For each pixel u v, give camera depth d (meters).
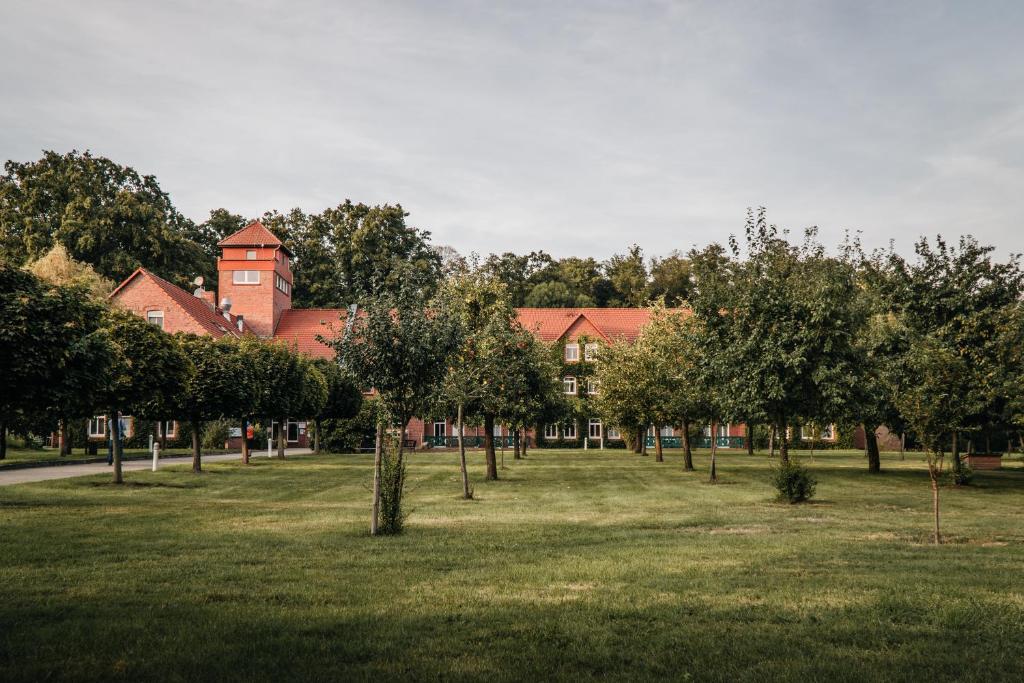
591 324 66.88
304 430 66.38
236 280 67.94
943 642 7.14
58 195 64.25
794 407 23.03
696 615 8.14
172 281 68.31
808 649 6.94
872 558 11.85
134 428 54.75
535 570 10.68
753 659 6.63
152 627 7.47
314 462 40.44
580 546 13.09
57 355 17.56
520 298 92.81
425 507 19.84
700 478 30.94
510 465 39.84
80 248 60.88
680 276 92.56
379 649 6.84
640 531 15.05
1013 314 28.69
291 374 40.91
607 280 97.81
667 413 34.56
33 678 5.98
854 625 7.68
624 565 11.09
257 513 17.95
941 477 31.59
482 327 27.47
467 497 22.28
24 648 6.72
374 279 15.71
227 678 6.03
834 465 41.19
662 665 6.42
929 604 8.55
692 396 32.50
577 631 7.46
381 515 14.72
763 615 8.11
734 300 24.64
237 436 59.69
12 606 8.32
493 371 27.11
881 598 8.86
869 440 35.09
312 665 6.37
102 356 18.92
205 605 8.47
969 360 28.61
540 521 16.81
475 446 64.88
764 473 34.00
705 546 13.08
